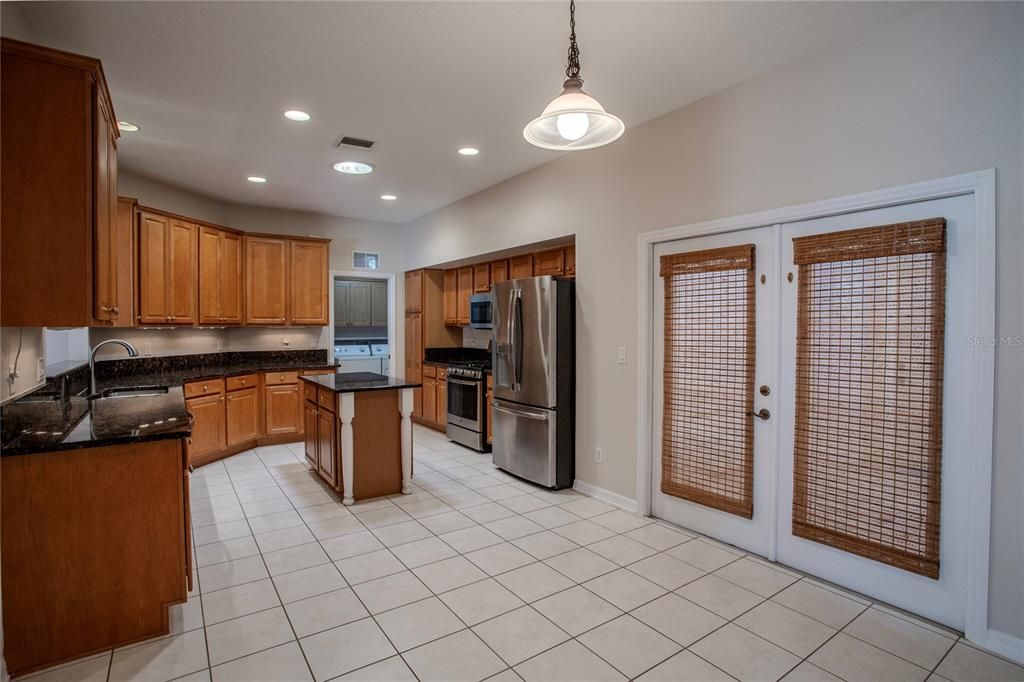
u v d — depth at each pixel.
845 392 2.54
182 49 2.57
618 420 3.71
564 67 2.76
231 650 2.08
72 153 2.02
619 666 1.98
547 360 4.02
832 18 2.31
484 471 4.63
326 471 4.09
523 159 4.27
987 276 2.09
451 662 2.00
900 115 2.33
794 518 2.75
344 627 2.24
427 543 3.10
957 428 2.21
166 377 4.60
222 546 3.05
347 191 5.28
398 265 7.04
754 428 2.94
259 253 5.70
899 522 2.37
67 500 2.01
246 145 3.91
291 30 2.41
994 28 2.07
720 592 2.53
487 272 5.86
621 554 2.95
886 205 2.38
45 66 1.99
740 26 2.37
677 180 3.27
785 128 2.73
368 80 2.90
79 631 2.03
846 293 2.54
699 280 3.20
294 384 5.76
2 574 1.91
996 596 2.09
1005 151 2.05
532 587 2.58
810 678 1.92
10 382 2.38
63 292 2.02
